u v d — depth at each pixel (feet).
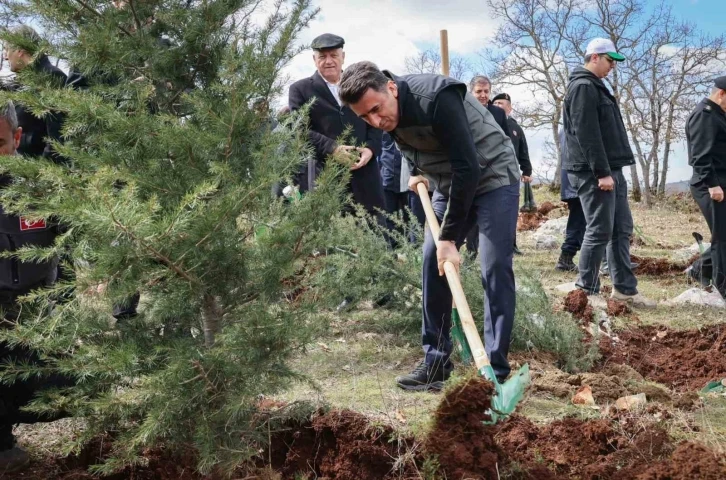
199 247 8.95
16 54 10.20
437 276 13.39
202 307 9.95
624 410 11.66
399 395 13.08
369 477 10.18
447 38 17.20
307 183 18.53
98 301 8.94
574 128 21.20
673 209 64.49
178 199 9.29
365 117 12.04
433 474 9.58
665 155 71.87
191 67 10.44
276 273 9.71
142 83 10.05
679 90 69.82
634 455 10.07
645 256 32.42
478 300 17.25
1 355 10.16
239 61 9.31
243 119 9.57
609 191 21.39
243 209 9.39
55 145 8.95
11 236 9.99
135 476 10.19
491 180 13.16
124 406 9.32
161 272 8.82
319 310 10.65
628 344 17.94
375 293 17.34
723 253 22.22
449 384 10.07
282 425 10.88
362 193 19.85
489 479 9.66
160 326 10.00
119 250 8.07
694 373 15.60
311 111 19.03
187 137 9.30
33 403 9.41
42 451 11.21
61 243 8.42
